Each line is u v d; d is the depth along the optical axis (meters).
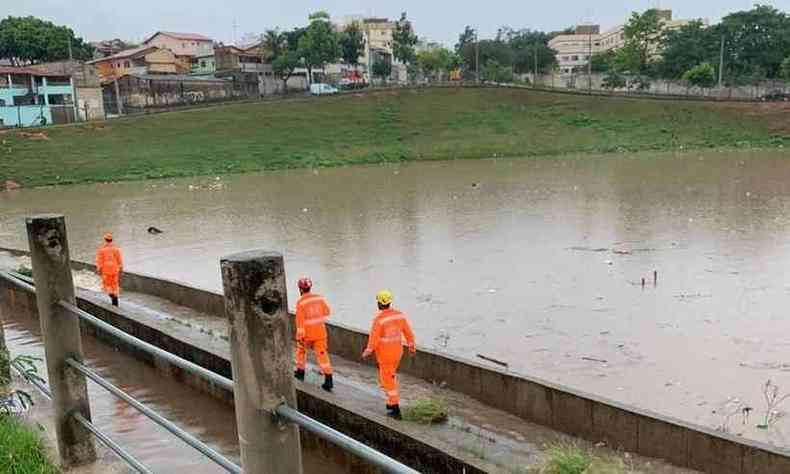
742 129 68.19
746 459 7.02
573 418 8.38
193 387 9.97
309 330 9.65
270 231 28.77
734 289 16.45
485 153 65.69
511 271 19.45
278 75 104.56
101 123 65.81
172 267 22.81
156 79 86.62
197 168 58.81
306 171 58.59
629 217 27.97
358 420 8.48
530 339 13.39
